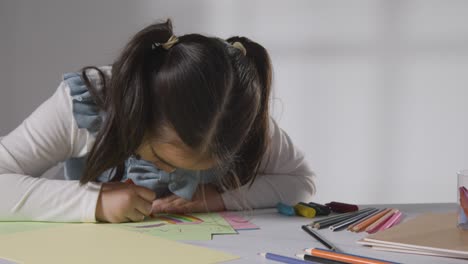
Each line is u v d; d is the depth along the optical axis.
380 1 2.08
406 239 0.70
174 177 0.96
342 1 2.09
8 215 0.85
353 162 2.14
